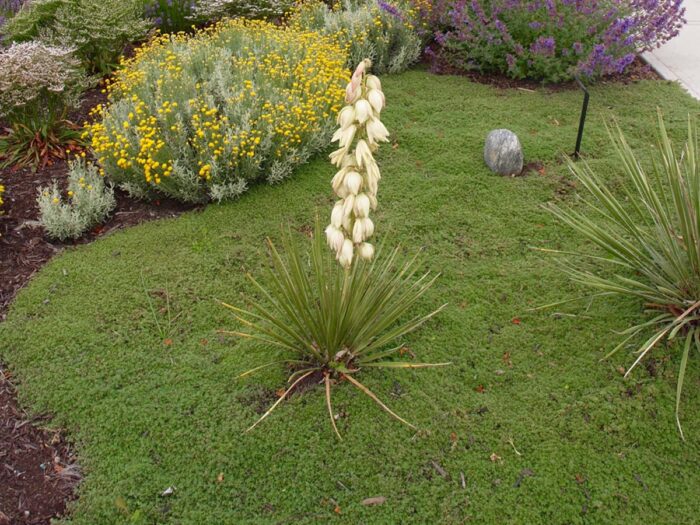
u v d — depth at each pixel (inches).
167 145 179.9
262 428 117.8
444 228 168.4
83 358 132.9
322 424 118.5
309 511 106.2
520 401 122.6
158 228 171.0
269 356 131.9
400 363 118.4
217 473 111.7
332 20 269.0
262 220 172.6
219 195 175.5
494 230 167.0
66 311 144.3
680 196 122.3
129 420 120.0
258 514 106.0
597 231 134.9
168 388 126.3
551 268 153.0
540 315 140.7
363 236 100.3
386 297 120.4
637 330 132.5
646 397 120.4
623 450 113.2
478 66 256.5
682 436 109.5
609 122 214.5
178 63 217.5
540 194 179.6
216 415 120.6
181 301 146.6
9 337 137.9
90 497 108.0
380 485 108.9
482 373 128.1
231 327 140.2
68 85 209.6
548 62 237.3
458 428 117.6
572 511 104.6
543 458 112.1
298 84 207.2
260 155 180.1
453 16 251.0
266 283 151.0
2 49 217.5
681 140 201.6
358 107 88.7
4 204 179.3
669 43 278.8
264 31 248.5
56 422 120.7
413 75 259.4
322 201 180.1
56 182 183.3
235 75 208.7
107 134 181.6
